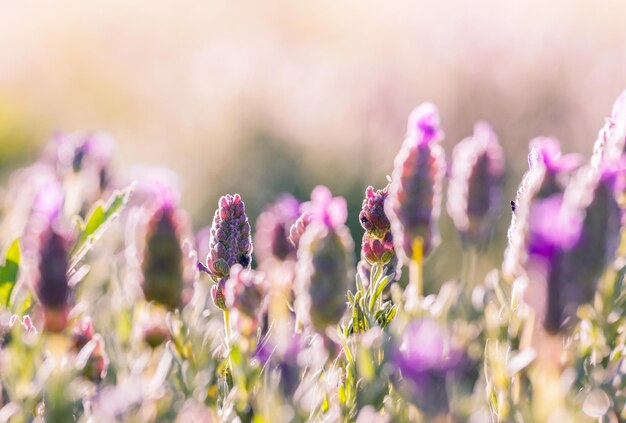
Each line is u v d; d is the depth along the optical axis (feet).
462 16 6.75
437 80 6.29
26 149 7.38
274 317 1.97
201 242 2.73
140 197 2.69
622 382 1.77
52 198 1.78
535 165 1.75
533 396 1.71
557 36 6.16
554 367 1.69
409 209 1.99
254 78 7.26
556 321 1.68
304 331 1.85
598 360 1.83
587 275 1.67
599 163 1.72
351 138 6.33
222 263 1.95
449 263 3.77
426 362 1.67
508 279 1.83
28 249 1.78
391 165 6.08
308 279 1.84
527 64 6.04
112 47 9.20
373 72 6.67
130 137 7.41
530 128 5.77
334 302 1.83
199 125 6.97
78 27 9.51
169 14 9.58
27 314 1.97
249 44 8.36
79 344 1.84
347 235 1.84
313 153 6.26
